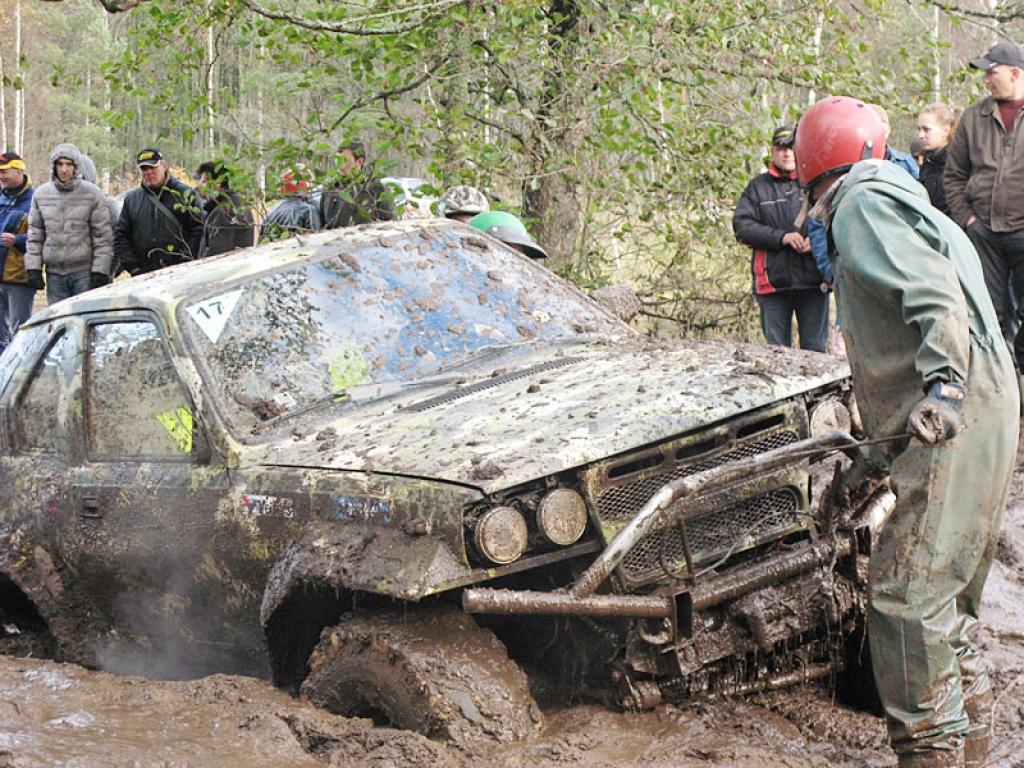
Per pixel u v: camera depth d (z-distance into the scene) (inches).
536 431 189.8
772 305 402.6
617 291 298.2
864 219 159.5
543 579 192.1
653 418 188.4
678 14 422.9
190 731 181.6
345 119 440.8
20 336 271.3
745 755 169.3
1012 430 159.2
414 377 230.1
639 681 184.2
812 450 173.0
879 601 160.1
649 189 450.9
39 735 179.8
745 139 437.7
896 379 160.9
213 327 229.1
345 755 170.7
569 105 429.4
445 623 182.4
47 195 507.8
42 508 247.3
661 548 185.6
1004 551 285.9
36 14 1939.0
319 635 203.0
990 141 367.6
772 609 186.4
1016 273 372.5
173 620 230.4
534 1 403.9
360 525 185.3
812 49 439.8
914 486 157.8
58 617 245.8
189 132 431.5
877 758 173.8
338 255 249.0
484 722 173.5
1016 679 207.5
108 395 241.1
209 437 216.7
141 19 420.8
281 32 430.9
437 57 426.6
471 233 271.9
